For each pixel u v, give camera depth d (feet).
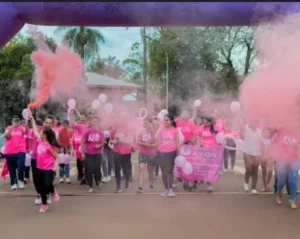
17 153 28.99
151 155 27.84
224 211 22.65
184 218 21.11
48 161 22.36
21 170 29.50
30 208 23.45
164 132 26.63
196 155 28.48
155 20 18.54
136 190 28.50
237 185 30.50
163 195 26.66
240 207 23.59
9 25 18.54
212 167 28.09
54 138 22.65
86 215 21.75
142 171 27.86
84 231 18.84
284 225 19.89
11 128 28.99
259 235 18.29
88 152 28.07
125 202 24.85
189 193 27.61
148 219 20.90
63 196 26.73
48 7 17.87
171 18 18.29
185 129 29.27
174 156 26.68
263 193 27.43
